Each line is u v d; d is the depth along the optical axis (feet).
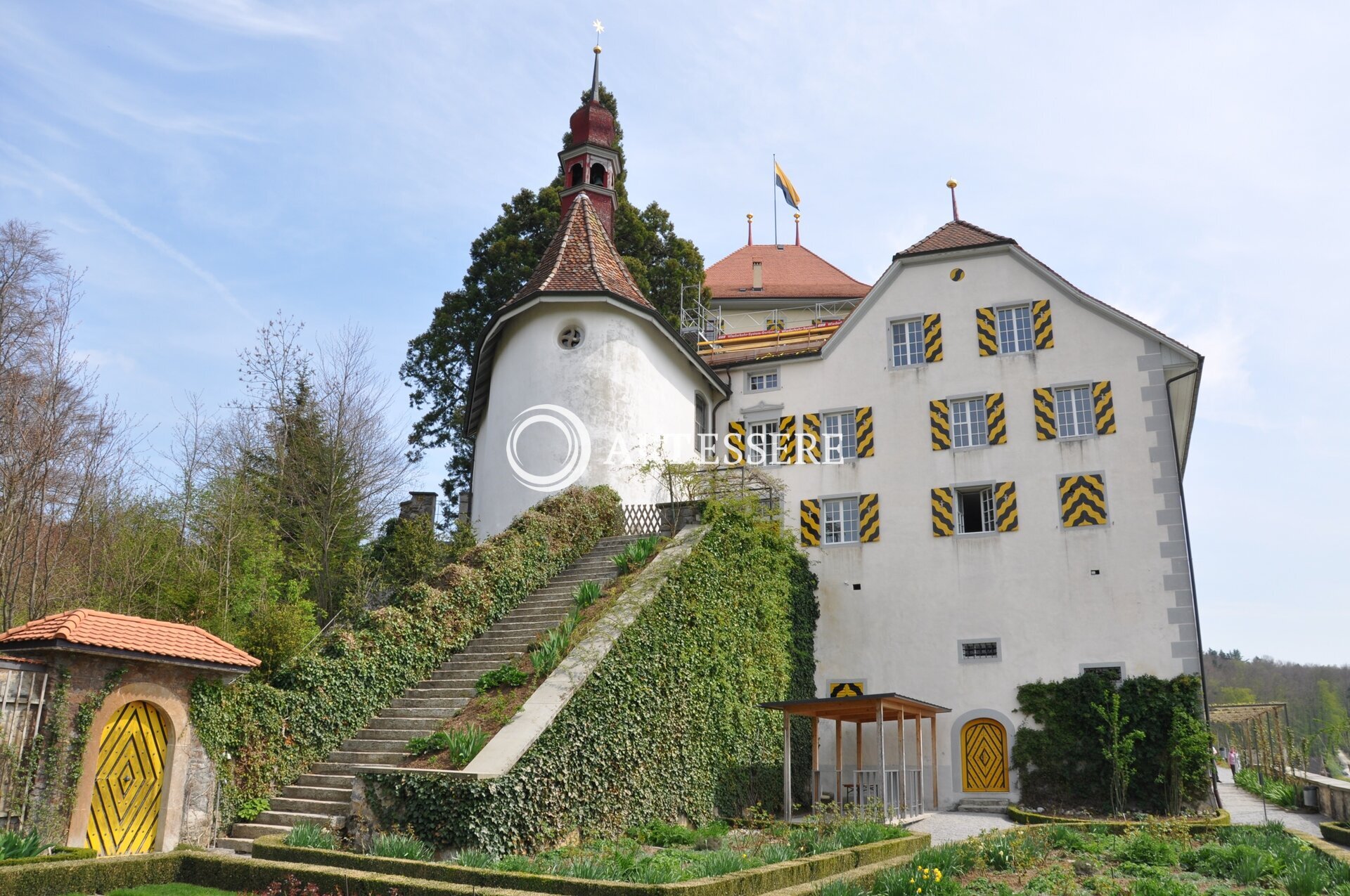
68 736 36.68
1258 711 114.52
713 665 59.21
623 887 28.71
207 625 60.23
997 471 79.87
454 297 114.11
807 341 101.09
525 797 40.45
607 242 92.12
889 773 73.56
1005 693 74.69
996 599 77.10
